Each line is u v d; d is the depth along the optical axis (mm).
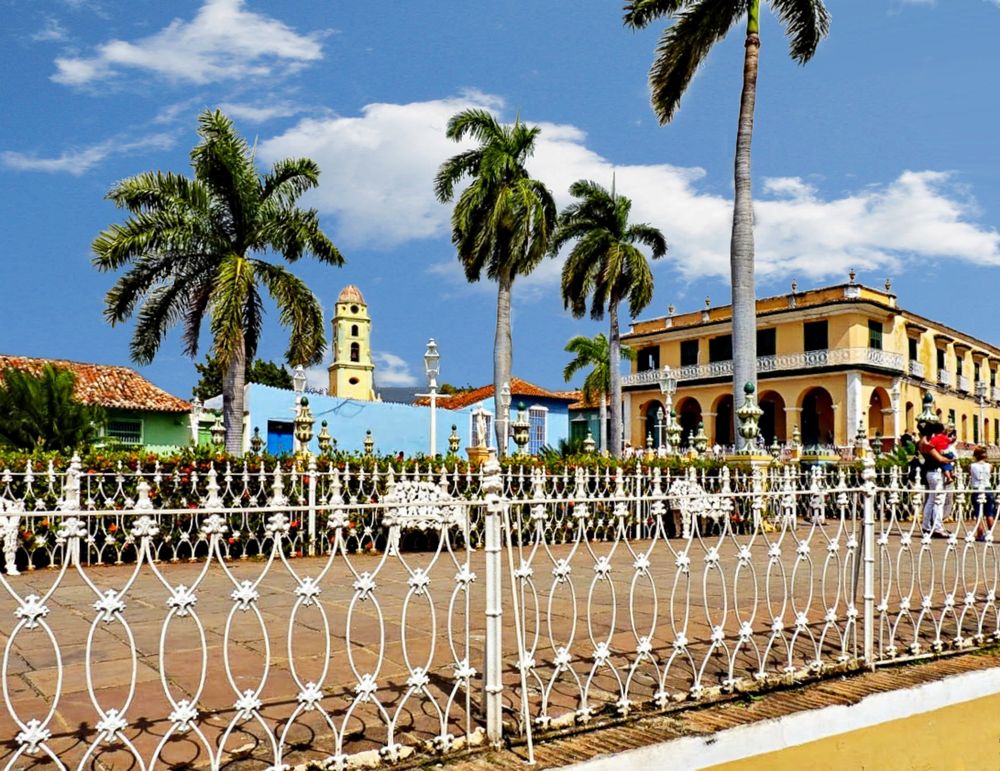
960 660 5434
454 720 4027
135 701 4223
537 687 4539
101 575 8922
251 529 10617
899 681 4891
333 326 39250
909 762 4133
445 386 69438
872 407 42594
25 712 4039
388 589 7930
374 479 11258
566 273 34531
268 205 22297
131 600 7309
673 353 46875
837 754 4199
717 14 21219
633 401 48062
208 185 21703
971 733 4551
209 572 9062
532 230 27797
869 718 4527
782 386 41062
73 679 4641
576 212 35406
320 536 11055
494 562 3957
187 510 3322
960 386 48219
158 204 21297
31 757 3430
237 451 21281
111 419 29188
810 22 21422
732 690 4555
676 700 4395
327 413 33031
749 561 4797
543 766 3551
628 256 33875
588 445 19219
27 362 29281
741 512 12305
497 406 27641
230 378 21453
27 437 14336
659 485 12594
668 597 7406
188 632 5926
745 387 16125
